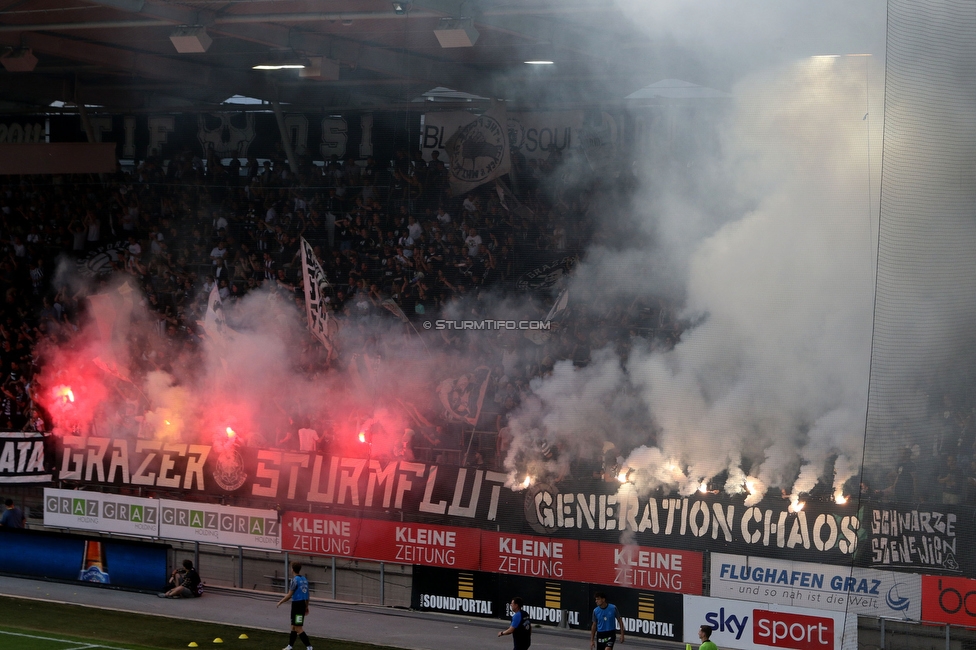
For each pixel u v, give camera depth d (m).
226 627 53.91
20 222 92.25
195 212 87.88
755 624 48.66
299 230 84.19
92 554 62.94
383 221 81.62
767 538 50.03
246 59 80.00
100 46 76.75
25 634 52.16
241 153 89.19
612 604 48.59
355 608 57.88
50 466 67.94
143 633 52.69
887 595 46.56
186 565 60.59
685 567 50.66
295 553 60.81
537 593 53.97
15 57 73.44
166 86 88.38
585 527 54.09
